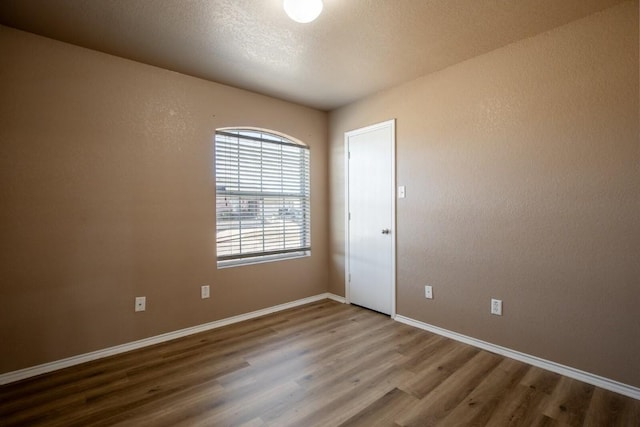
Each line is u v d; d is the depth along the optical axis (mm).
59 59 2277
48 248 2248
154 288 2695
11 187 2121
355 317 3305
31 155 2184
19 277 2150
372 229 3461
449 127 2752
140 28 2129
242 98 3215
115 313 2512
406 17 2020
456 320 2746
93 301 2418
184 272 2857
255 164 3375
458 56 2555
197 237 2932
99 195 2439
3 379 2090
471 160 2615
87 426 1682
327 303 3801
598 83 2006
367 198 3508
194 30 2156
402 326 3061
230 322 3148
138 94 2609
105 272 2467
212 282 3029
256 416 1750
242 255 3264
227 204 3158
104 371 2238
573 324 2129
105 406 1848
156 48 2395
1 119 2088
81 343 2369
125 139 2551
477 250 2598
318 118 3896
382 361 2361
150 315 2676
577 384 2049
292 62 2635
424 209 2957
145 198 2646
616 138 1952
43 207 2227
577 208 2102
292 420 1715
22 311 2160
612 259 1978
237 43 2328
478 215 2582
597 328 2035
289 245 3686
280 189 3594
